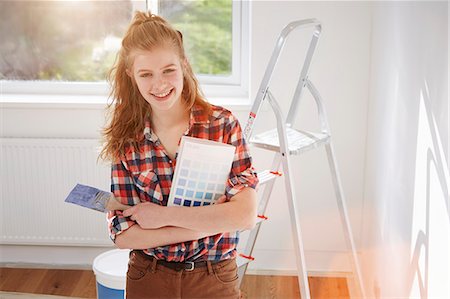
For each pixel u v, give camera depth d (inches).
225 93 145.5
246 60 143.6
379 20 122.9
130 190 75.6
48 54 148.4
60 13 146.7
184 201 73.3
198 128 74.0
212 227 71.4
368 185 132.3
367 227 133.6
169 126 74.6
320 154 136.9
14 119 137.9
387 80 114.7
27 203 139.9
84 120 137.4
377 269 121.3
